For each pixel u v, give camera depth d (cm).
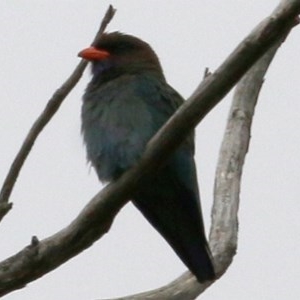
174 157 1045
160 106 1116
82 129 1118
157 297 1054
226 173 1152
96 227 852
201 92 799
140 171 859
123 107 1094
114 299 1048
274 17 754
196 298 1071
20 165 798
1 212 780
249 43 766
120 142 1055
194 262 1037
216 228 1112
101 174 1079
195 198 1061
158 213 1067
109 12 897
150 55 1219
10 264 827
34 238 834
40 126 805
